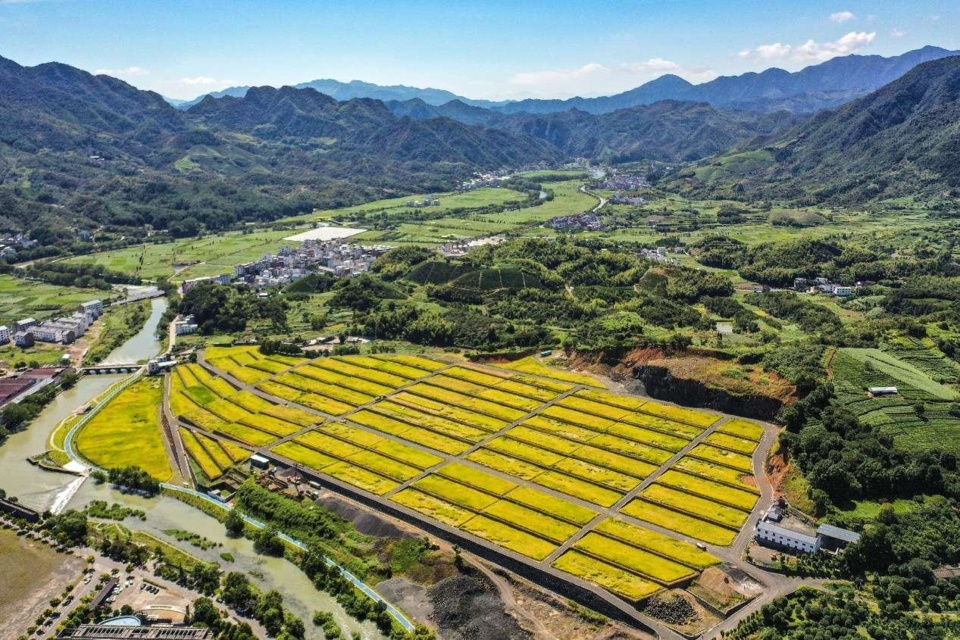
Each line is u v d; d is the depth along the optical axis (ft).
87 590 625.41
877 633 525.34
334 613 598.34
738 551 645.51
